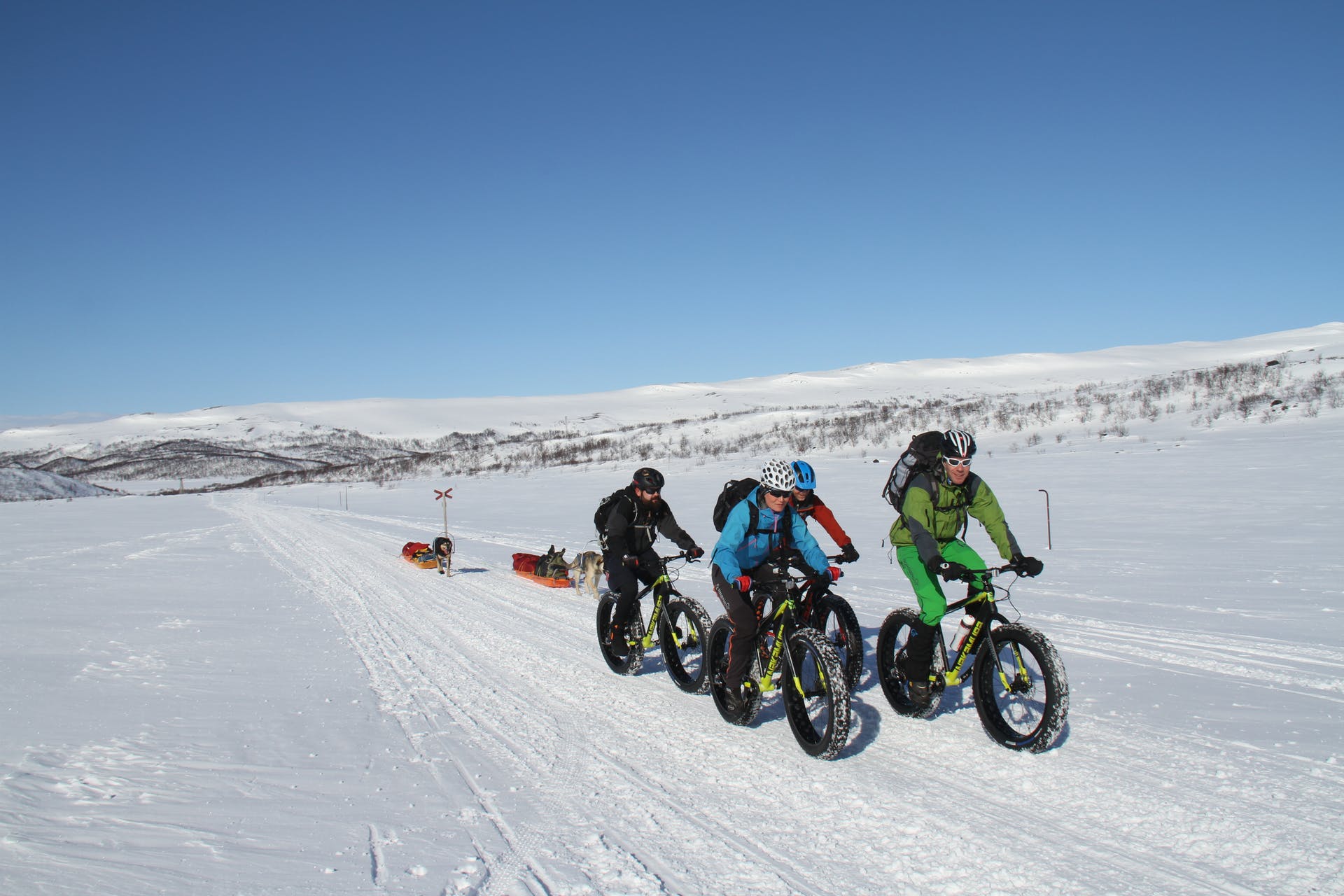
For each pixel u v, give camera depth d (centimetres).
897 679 560
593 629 898
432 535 2261
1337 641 692
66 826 373
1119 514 1777
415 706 607
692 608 619
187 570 1527
